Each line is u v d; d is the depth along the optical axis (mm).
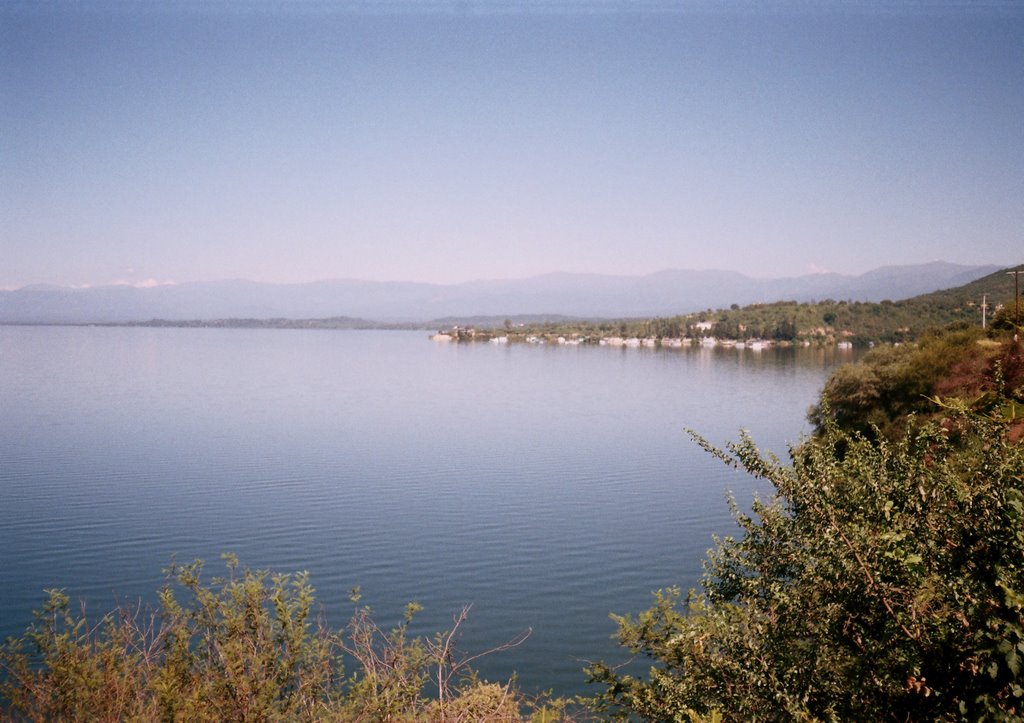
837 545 5637
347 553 41656
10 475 62000
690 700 6613
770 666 5930
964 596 4953
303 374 194875
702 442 6949
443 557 41000
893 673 5328
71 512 49562
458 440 86125
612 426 98812
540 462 71688
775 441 80688
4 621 29797
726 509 51875
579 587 36219
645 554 41844
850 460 6285
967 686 4949
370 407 121000
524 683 25094
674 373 195000
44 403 117188
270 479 61688
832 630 5777
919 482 5633
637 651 10203
